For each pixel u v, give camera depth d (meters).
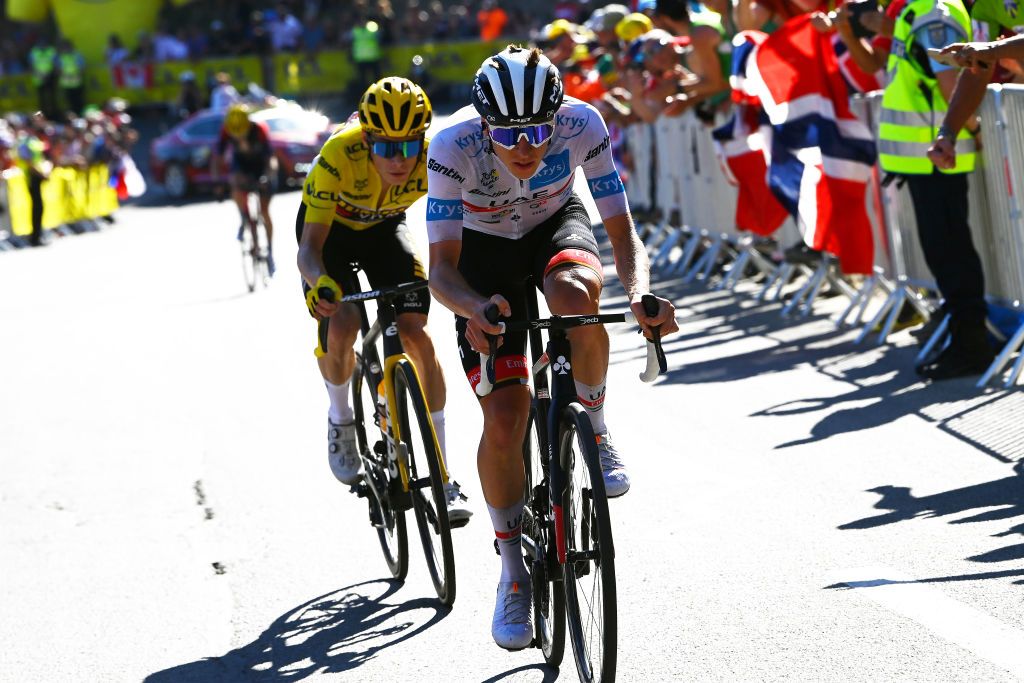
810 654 12.42
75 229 75.19
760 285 34.94
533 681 12.80
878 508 16.41
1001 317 23.02
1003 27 21.33
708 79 34.53
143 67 120.94
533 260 13.70
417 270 17.03
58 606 16.92
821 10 28.03
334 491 20.80
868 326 26.44
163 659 14.73
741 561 15.16
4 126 70.12
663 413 22.78
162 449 24.94
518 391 13.01
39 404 30.59
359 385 17.56
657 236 43.56
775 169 27.70
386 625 14.91
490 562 16.50
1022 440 18.28
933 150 19.95
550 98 11.80
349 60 118.38
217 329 38.72
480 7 120.19
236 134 45.69
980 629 12.48
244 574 17.34
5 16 133.12
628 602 14.36
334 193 16.42
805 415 21.33
